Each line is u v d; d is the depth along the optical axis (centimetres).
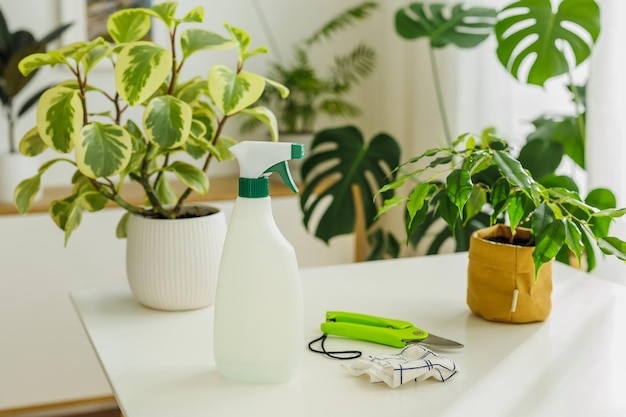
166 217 149
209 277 142
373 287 154
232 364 111
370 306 143
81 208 152
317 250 298
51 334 269
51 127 132
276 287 108
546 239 120
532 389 109
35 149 148
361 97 341
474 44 248
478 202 141
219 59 317
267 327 108
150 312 142
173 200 160
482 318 137
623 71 218
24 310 265
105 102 305
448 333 130
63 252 266
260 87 136
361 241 306
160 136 130
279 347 109
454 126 294
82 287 269
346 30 335
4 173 265
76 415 277
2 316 263
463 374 114
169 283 139
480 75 284
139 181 148
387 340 124
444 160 125
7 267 261
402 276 162
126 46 133
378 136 237
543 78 220
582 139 224
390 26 327
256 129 318
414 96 319
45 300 266
